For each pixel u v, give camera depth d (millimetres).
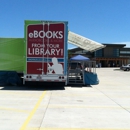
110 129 6105
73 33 18250
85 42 18484
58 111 8188
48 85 16797
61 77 14227
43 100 10516
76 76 18203
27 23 14133
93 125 6465
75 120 6973
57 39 14188
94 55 81688
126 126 6414
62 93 13039
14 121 6742
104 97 11852
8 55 16438
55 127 6195
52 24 14172
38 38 14156
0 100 10406
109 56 83125
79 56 22469
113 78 27141
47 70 14188
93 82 18250
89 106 9273
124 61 83812
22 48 16469
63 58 14227
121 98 11578
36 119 7000
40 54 14180
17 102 9906
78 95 12367
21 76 17719
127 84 19297
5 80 17500
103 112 8188
